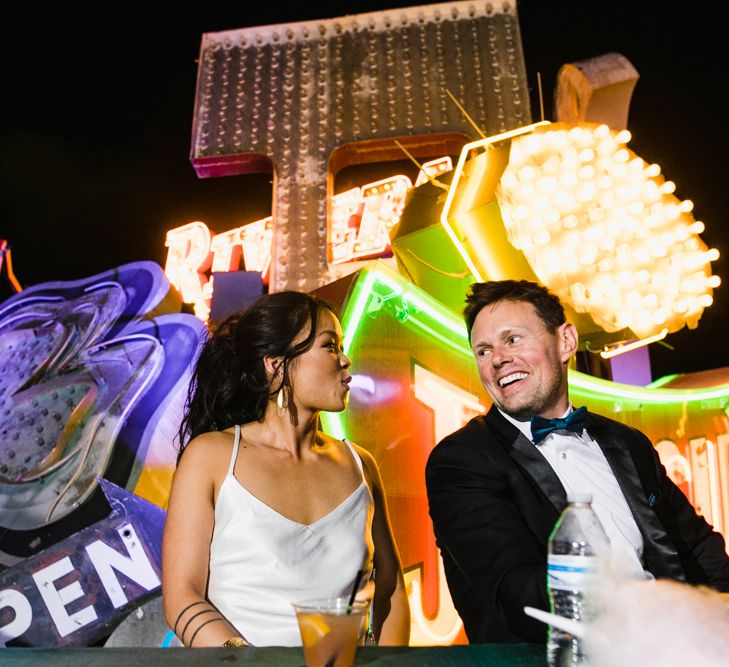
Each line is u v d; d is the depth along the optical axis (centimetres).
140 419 393
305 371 258
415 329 395
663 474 282
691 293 458
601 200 428
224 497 232
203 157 635
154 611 352
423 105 634
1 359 437
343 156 649
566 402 269
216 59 671
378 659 144
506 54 647
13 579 364
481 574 211
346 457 272
